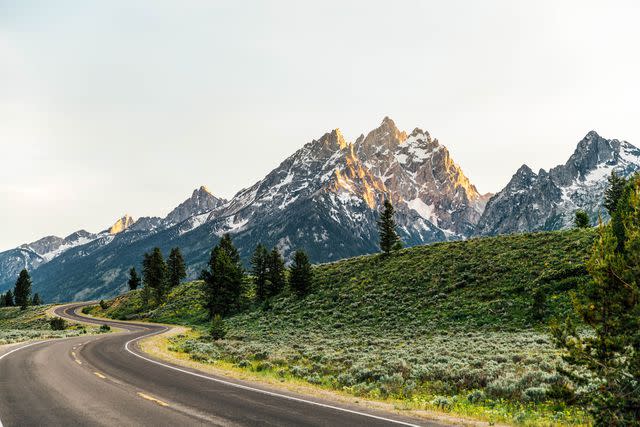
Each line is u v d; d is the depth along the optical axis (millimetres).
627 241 9570
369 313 54094
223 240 106875
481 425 9898
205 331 61906
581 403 9828
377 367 20656
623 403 8945
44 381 15820
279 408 11461
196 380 16672
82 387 14633
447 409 12102
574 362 9789
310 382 18453
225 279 80438
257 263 84375
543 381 14836
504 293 48906
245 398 12891
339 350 33562
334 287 72062
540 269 52219
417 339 38719
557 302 42781
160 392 13773
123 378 16859
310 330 51812
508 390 14094
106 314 110875
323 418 10312
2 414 10625
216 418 10219
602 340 9383
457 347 29797
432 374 18172
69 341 37062
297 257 75500
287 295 77688
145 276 109562
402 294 58406
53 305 144500
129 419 10109
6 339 39094
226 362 27172
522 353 23766
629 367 9023
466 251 68125
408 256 75438
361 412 11094
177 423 9719
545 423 10312
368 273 73000
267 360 26734
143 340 40125
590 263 9977
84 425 9562
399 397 14633
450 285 56062
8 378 16469
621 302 9281
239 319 70750
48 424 9672
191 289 108000
